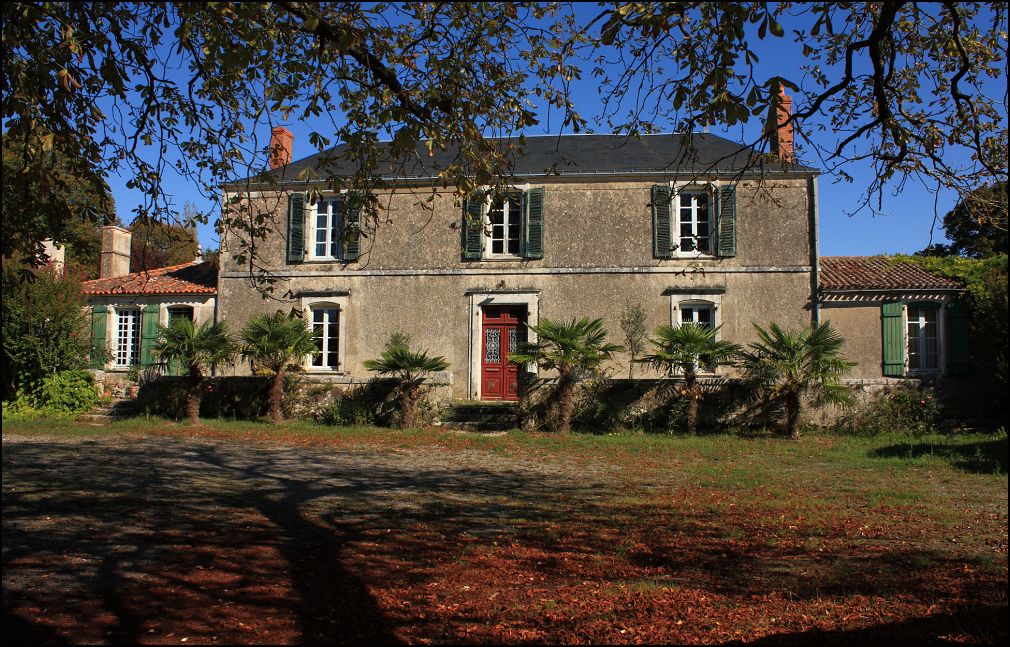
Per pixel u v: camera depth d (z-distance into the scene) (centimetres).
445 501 767
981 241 1788
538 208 1720
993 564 514
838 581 481
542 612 428
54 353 1609
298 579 491
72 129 589
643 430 1413
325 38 529
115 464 974
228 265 1808
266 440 1278
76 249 679
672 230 1678
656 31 478
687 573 507
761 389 1414
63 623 402
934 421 1391
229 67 552
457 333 1723
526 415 1453
